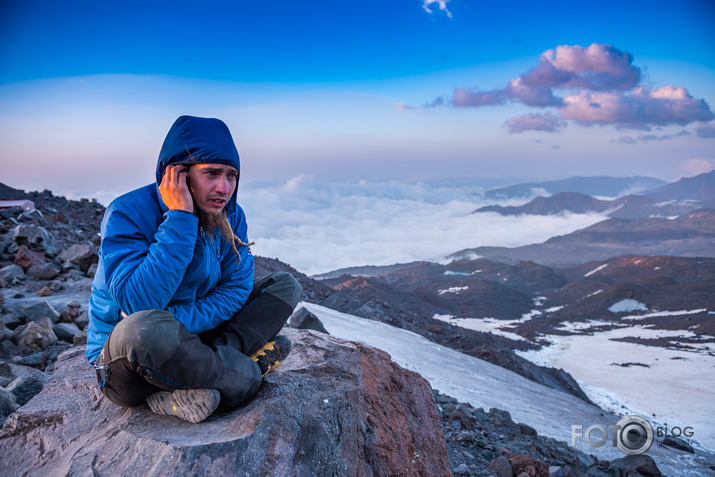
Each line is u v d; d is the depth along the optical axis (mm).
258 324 2324
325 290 34656
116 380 2014
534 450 7707
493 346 38812
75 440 2199
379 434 2678
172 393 1984
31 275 10570
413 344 21938
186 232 1941
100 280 2090
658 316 128750
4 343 6648
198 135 1967
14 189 26781
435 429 3396
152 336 1820
